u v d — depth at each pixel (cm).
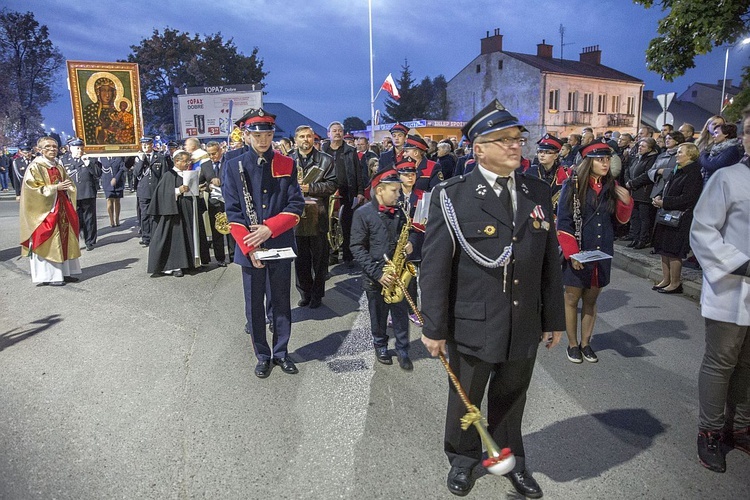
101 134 992
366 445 339
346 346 502
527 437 347
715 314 304
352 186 798
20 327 556
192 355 479
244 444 340
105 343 508
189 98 2517
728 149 619
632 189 875
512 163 251
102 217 1443
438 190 267
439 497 291
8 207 1681
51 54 4294
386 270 427
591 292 447
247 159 432
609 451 331
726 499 287
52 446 338
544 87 3628
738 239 294
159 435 350
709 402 317
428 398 400
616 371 443
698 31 771
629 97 4162
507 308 261
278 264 434
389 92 1728
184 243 758
